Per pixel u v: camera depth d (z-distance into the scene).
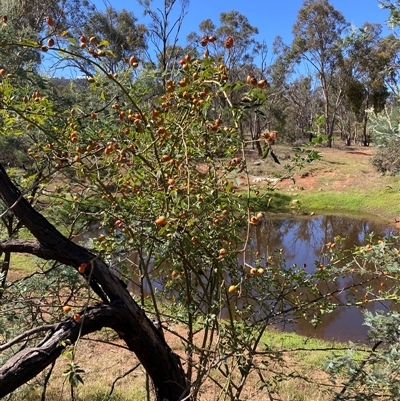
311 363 5.73
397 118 3.16
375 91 31.94
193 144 2.39
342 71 35.44
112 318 2.12
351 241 15.21
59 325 1.99
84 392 4.65
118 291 2.21
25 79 3.41
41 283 3.22
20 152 4.41
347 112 44.62
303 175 24.88
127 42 20.53
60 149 2.41
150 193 2.40
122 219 2.40
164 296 3.08
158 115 2.18
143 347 2.32
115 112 2.69
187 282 2.58
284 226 17.59
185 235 2.24
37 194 2.99
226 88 1.82
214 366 2.16
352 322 7.98
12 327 3.26
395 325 2.31
